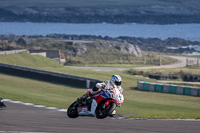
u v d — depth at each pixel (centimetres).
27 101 11825
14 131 3578
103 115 3388
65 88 17962
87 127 4038
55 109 10081
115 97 3397
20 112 7456
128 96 16362
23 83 18412
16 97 12669
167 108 12488
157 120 5262
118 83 3428
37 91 16000
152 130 3756
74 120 5172
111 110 3362
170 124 4384
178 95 17512
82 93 16525
